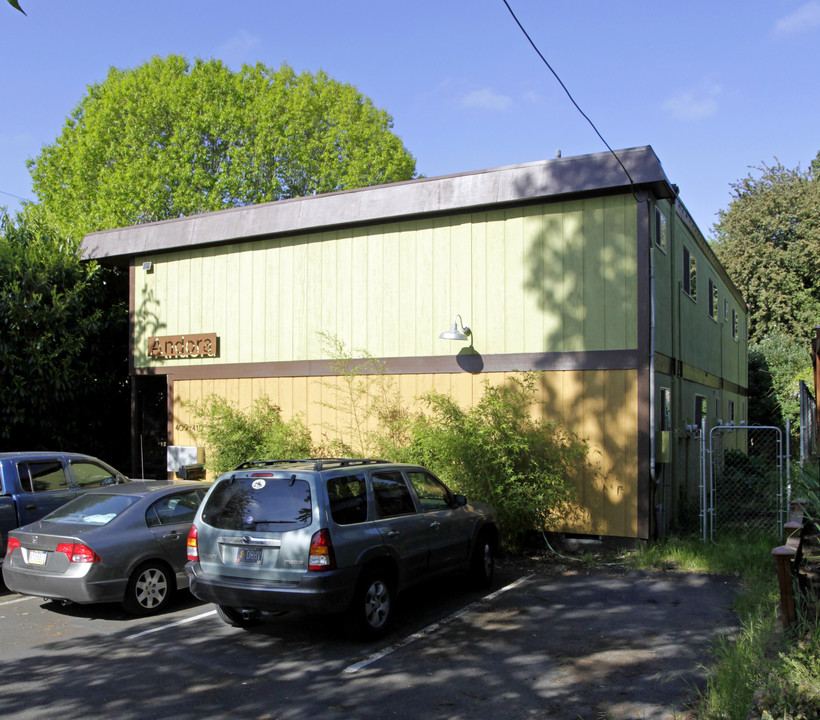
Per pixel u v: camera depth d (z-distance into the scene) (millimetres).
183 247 14695
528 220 11398
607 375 10680
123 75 26875
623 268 10656
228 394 14234
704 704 4934
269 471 6789
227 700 5426
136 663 6270
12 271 14656
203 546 6793
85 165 25344
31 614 7957
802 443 11875
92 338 16031
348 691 5551
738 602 7469
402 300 12391
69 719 5125
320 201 12992
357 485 7000
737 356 22906
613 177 10453
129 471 17266
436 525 7723
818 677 4426
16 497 9258
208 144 26344
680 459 12781
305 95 27609
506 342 11453
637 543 10281
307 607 6195
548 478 10367
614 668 5875
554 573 9445
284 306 13633
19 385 14398
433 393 11445
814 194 30953
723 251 32906
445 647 6527
